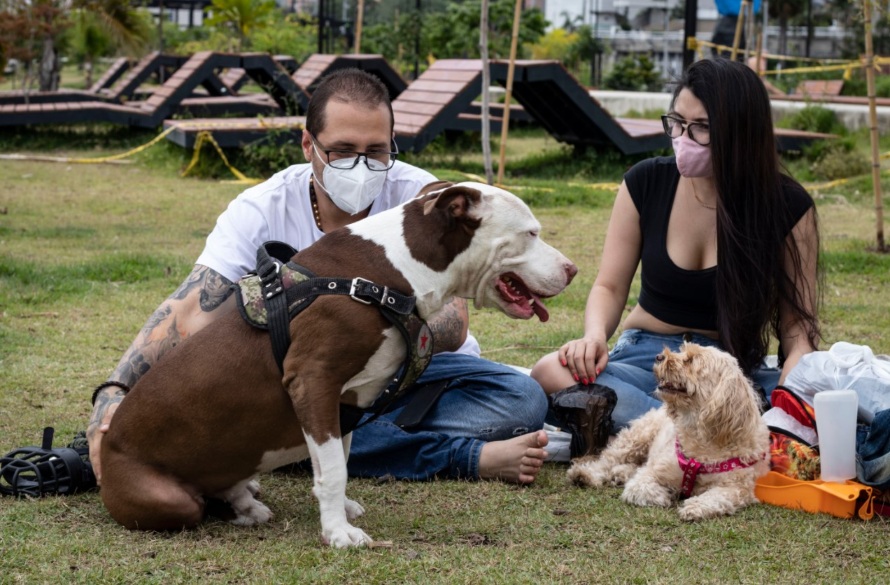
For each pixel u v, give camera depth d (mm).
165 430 2992
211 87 23703
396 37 29328
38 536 2973
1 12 23531
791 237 3822
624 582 2689
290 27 35438
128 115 18453
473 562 2818
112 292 7188
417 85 14789
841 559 2889
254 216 3617
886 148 15445
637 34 34562
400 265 2971
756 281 3756
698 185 3945
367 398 3068
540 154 16984
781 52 27875
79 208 11508
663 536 3068
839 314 6664
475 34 27703
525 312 3133
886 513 3256
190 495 3051
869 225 10617
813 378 3574
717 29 18891
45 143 18656
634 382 4004
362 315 2896
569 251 9078
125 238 9555
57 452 3416
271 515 3236
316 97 3514
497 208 3008
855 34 25719
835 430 3287
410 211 3043
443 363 3900
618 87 28344
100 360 5391
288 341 2924
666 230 4012
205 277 3496
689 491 3418
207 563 2787
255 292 3012
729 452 3342
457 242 3014
